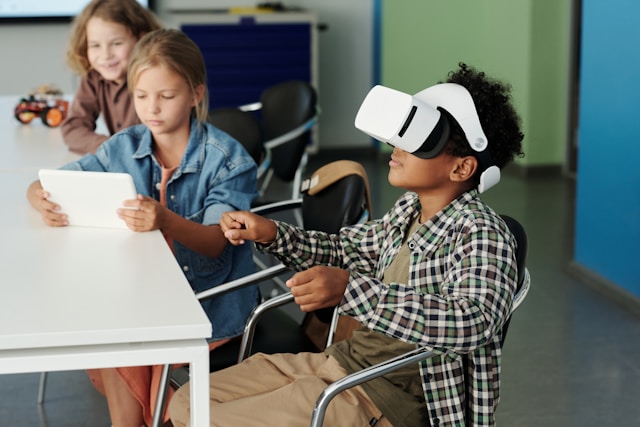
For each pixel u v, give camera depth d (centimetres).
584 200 414
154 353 136
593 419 286
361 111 168
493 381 169
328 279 151
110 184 196
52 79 708
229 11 696
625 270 384
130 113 316
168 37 226
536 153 642
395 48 709
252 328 198
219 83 690
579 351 338
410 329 150
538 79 632
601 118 395
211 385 179
